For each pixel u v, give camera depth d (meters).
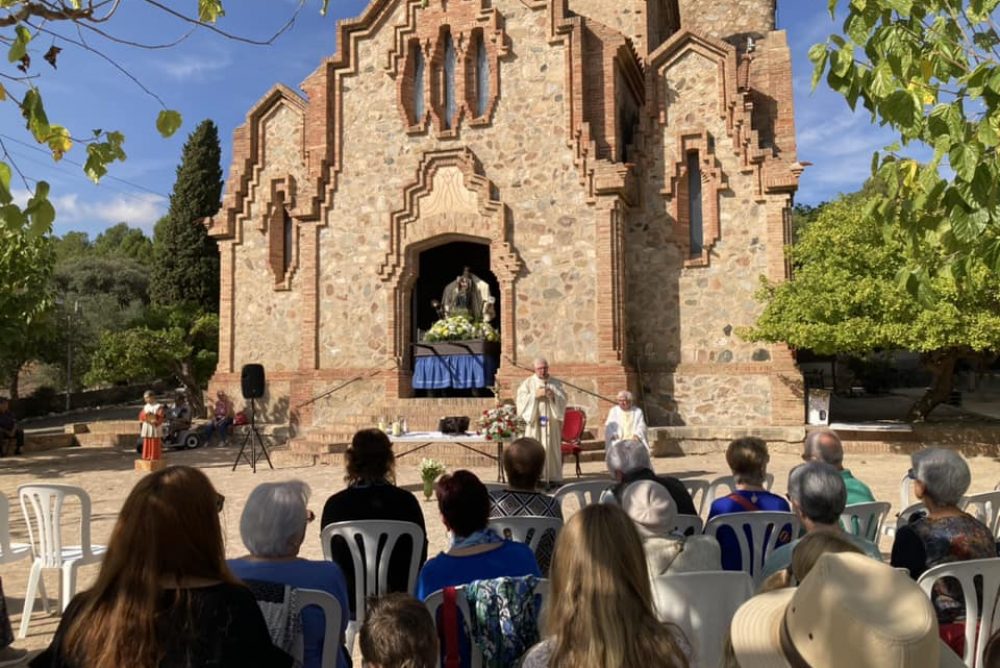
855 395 37.47
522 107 18.92
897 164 5.48
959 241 4.98
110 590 2.71
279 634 3.46
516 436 13.01
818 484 4.40
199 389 30.56
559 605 2.67
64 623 2.74
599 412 17.69
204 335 31.22
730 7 23.80
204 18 5.39
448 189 19.39
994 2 4.92
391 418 18.11
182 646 2.61
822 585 2.08
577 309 18.20
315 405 19.95
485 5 19.23
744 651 2.42
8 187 4.34
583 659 2.52
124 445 22.73
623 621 2.54
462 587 3.82
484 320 19.19
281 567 3.90
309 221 20.45
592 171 18.14
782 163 18.16
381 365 19.58
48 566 6.75
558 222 18.50
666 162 19.17
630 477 5.87
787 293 16.58
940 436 16.38
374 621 3.23
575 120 18.41
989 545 4.37
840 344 15.48
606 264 17.94
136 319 32.66
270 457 17.92
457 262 24.19
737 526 5.38
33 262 19.00
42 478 15.90
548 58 18.81
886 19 5.39
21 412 37.09
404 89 19.88
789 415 17.66
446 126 19.70
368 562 5.20
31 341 20.36
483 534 4.30
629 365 18.52
